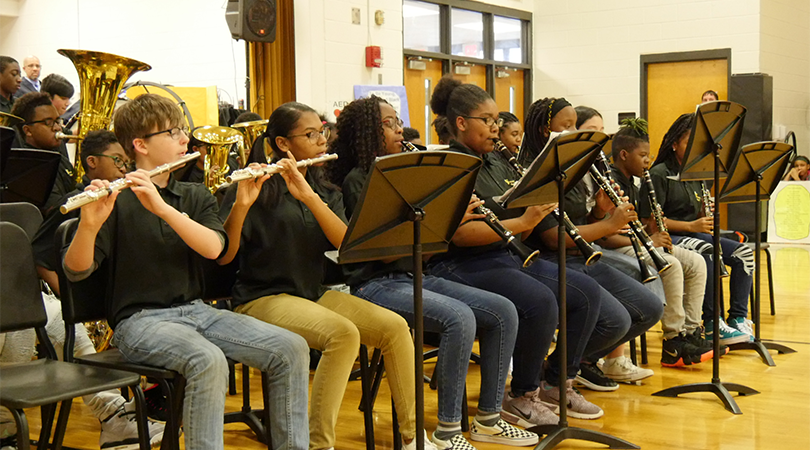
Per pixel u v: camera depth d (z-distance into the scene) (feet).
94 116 11.76
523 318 9.12
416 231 6.84
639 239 10.19
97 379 6.47
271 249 8.01
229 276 8.30
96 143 9.41
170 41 21.79
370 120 9.07
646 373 11.34
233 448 8.82
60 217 8.09
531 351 9.17
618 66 28.50
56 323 8.71
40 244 8.10
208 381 6.58
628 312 10.26
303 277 8.18
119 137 7.34
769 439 8.98
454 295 8.75
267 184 8.06
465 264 9.50
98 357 7.11
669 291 11.99
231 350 7.07
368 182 6.38
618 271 10.64
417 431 6.97
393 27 22.63
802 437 9.04
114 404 8.55
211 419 6.61
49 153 9.83
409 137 15.11
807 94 29.73
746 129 25.91
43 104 11.32
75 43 23.34
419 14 25.93
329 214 7.89
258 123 13.28
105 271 7.18
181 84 21.74
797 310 16.08
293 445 7.02
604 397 10.71
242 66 20.84
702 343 12.20
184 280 7.29
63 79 15.17
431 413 9.93
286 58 20.06
